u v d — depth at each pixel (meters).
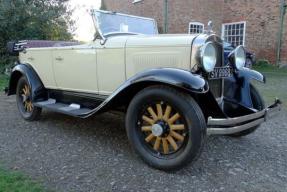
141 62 3.52
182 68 3.22
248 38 16.25
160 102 3.12
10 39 10.15
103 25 4.01
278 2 14.75
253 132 4.21
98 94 4.07
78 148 3.72
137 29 4.44
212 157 3.54
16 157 3.43
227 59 3.82
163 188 2.80
